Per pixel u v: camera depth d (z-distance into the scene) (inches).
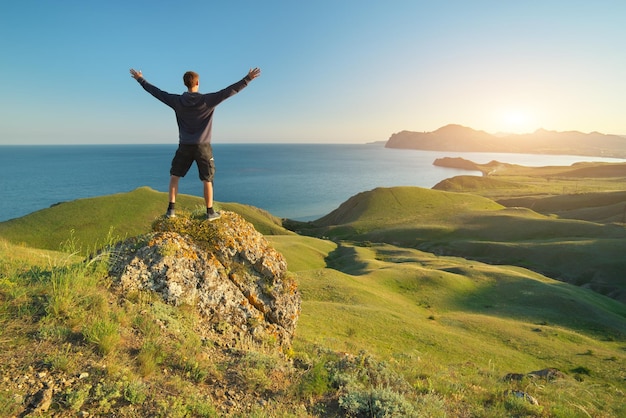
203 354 265.6
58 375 197.3
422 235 4564.5
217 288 362.6
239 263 400.5
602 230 3885.3
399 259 3420.3
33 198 7824.8
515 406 318.0
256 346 338.6
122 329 254.7
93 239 3513.8
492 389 365.1
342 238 5027.1
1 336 216.4
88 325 241.0
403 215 5866.1
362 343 1155.9
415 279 2463.1
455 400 309.9
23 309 242.5
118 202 4217.5
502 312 2032.5
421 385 322.0
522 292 2300.7
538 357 1386.6
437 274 2524.6
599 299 2375.7
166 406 196.5
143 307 292.0
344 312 1578.5
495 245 3732.8
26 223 3651.6
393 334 1391.5
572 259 3184.1
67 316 245.8
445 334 1480.1
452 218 5231.3
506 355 1338.6
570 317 1948.8
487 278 2578.7
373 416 236.4
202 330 319.6
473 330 1667.1
